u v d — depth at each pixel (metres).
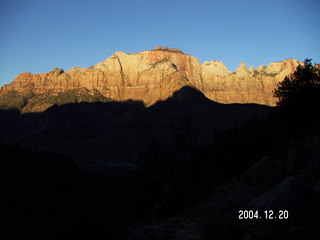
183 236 12.73
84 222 24.89
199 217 16.45
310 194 10.54
